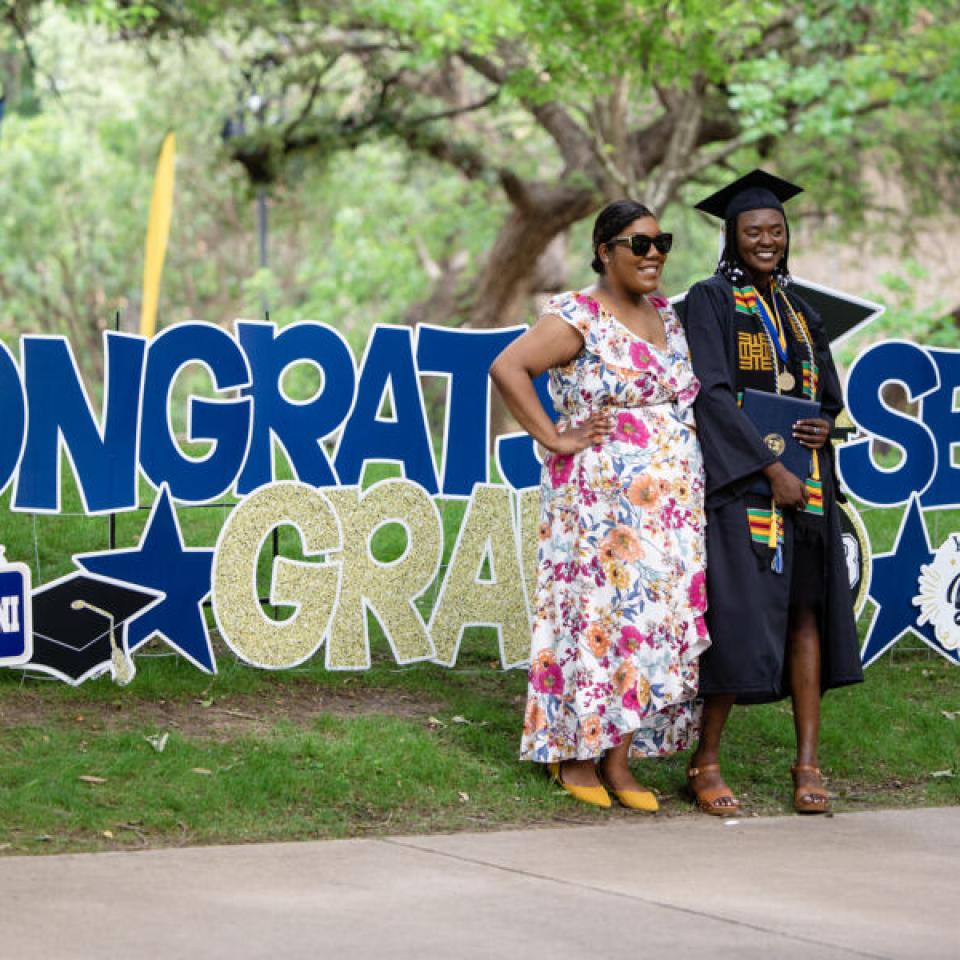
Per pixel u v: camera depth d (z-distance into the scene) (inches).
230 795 241.4
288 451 311.0
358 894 196.2
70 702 282.8
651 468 257.8
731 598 256.8
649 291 259.6
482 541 322.7
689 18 682.2
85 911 183.9
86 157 1311.5
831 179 924.6
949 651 355.6
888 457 406.9
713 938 182.2
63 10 946.7
